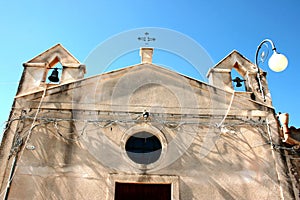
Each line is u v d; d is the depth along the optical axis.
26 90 9.08
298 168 8.17
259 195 7.64
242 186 7.74
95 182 7.48
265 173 8.00
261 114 9.00
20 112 8.42
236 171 7.98
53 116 8.41
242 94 9.66
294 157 8.34
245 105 9.15
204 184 7.69
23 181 7.33
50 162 7.67
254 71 10.27
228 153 8.26
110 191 7.35
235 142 8.47
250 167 8.08
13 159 7.60
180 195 7.47
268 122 8.88
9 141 7.91
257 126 8.80
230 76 9.99
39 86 9.19
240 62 10.58
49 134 8.12
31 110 8.48
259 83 10.01
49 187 7.32
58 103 8.64
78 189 7.35
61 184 7.39
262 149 8.40
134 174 7.65
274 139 8.59
